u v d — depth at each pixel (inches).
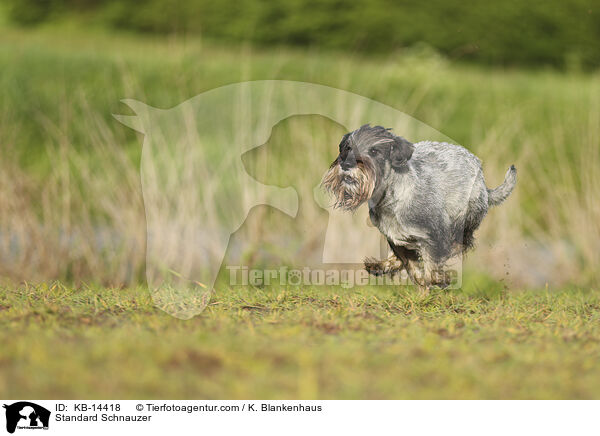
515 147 1349.7
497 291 821.9
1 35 2052.2
